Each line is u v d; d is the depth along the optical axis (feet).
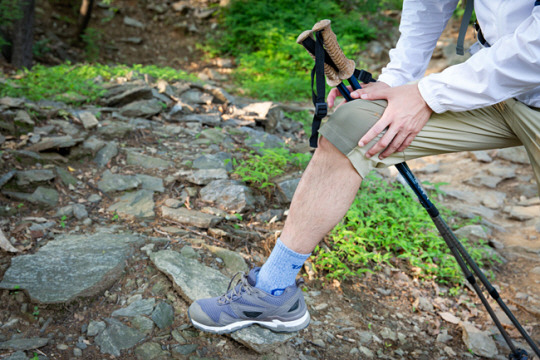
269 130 14.99
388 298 7.88
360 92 4.84
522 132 4.74
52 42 27.04
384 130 4.66
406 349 6.71
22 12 21.99
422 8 5.63
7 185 8.87
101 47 28.43
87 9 27.09
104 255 7.36
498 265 9.78
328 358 6.20
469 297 8.37
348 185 4.83
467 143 4.97
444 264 8.88
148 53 29.25
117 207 9.03
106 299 6.66
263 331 6.06
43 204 8.75
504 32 4.56
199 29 31.35
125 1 31.94
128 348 5.85
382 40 30.09
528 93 4.63
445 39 28.30
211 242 8.20
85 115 12.37
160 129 13.04
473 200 13.07
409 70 5.79
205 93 16.63
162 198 9.53
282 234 5.32
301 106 19.89
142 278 7.08
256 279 5.80
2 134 10.61
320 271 8.08
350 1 32.86
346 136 4.66
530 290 8.79
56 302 6.31
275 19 29.81
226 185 9.76
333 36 4.76
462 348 6.94
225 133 13.29
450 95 4.42
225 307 5.77
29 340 5.78
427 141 4.87
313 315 7.00
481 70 4.22
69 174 9.88
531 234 11.23
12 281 6.59
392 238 9.25
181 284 6.75
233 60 29.09
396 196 10.84
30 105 11.86
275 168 10.73
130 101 14.53
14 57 22.68
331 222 4.98
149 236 8.16
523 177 14.46
